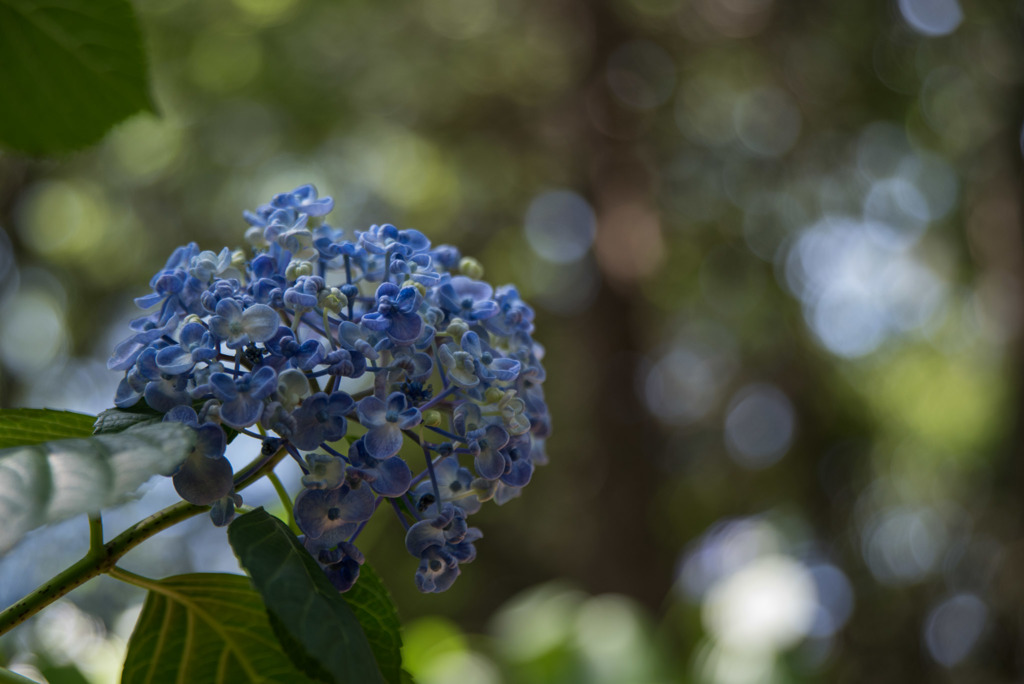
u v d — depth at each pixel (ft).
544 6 40.60
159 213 40.32
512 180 44.27
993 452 36.73
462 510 4.53
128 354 4.35
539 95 41.70
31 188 36.83
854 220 42.42
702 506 45.34
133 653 5.17
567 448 41.45
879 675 39.45
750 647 13.75
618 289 38.01
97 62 6.77
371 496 4.18
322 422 4.02
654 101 40.04
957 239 39.93
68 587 4.41
